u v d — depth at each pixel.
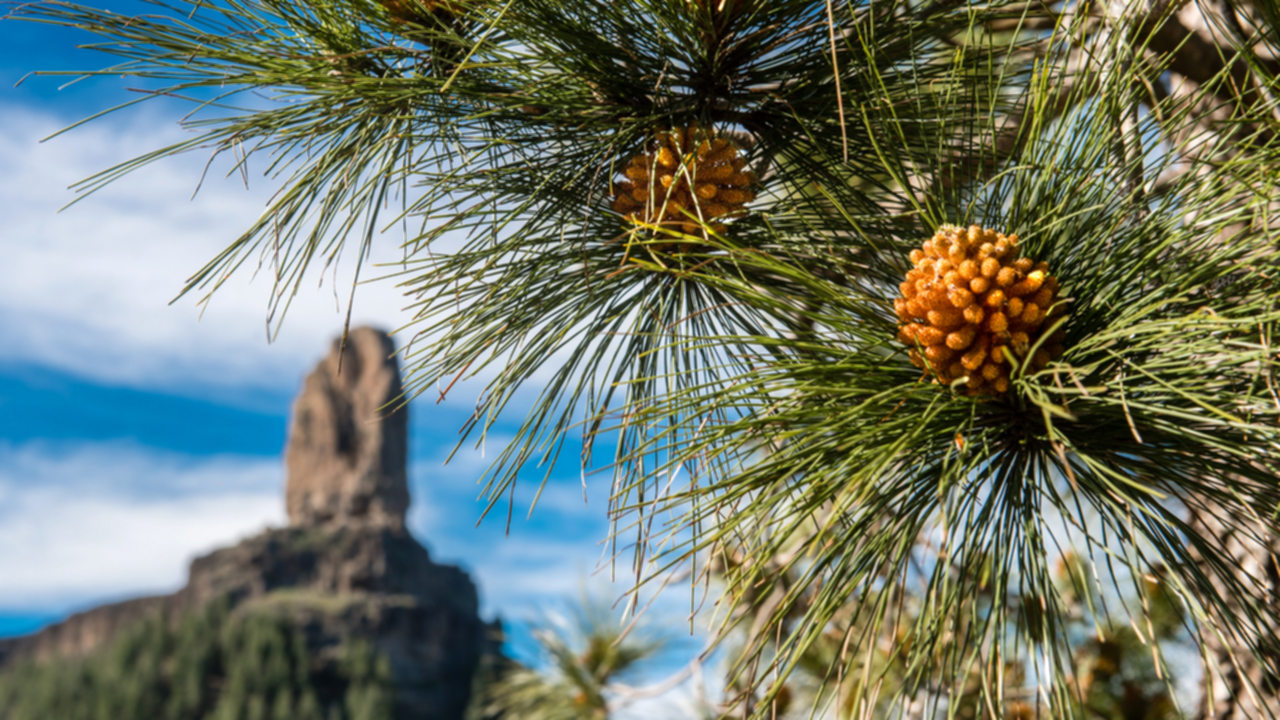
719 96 1.63
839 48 1.57
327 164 1.64
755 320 1.70
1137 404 1.08
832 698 1.19
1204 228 1.21
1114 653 2.95
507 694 4.61
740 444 1.23
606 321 1.66
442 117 1.59
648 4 1.49
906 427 1.19
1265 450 1.07
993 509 1.25
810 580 1.23
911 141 1.57
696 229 1.58
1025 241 1.30
